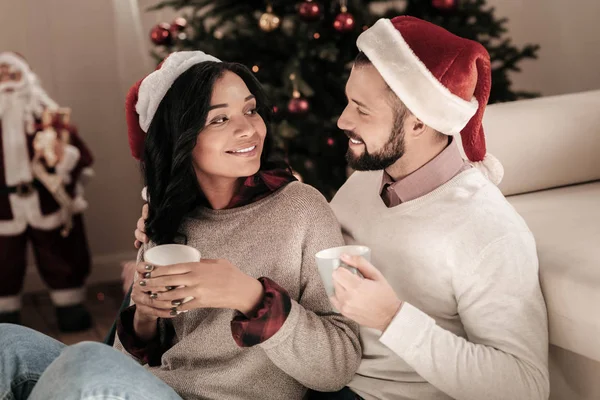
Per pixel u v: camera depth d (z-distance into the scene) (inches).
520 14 145.3
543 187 79.7
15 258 134.6
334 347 51.7
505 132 78.3
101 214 162.2
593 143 80.4
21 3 153.6
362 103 52.1
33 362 51.4
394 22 53.7
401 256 52.9
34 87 135.6
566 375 56.7
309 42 109.6
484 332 49.2
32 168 132.7
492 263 49.3
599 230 60.1
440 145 53.0
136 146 62.1
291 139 112.1
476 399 47.8
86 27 156.8
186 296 47.9
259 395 54.4
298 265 54.6
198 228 57.1
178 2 121.4
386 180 55.2
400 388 53.0
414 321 47.2
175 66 55.4
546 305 55.2
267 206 55.8
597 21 136.9
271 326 49.1
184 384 54.2
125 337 58.2
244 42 112.7
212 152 53.9
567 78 142.9
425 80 49.9
